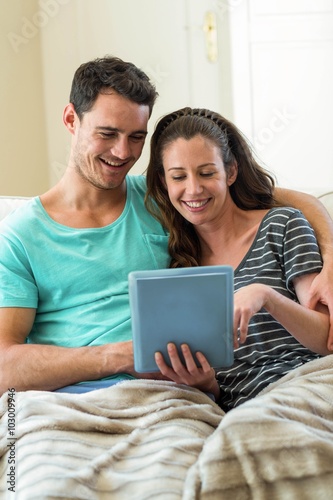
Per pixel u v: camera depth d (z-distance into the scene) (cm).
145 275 156
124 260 198
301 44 453
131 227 203
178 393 170
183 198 191
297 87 457
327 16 448
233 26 456
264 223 195
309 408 152
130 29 459
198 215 191
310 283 186
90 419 159
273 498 137
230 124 203
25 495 142
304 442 139
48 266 195
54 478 142
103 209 205
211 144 190
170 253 204
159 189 204
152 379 181
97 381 183
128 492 142
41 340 197
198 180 189
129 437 155
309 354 185
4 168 424
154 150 204
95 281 196
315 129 460
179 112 204
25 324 194
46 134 450
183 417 162
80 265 196
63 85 450
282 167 466
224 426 143
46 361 181
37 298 197
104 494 143
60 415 160
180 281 156
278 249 191
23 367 181
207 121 194
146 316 159
